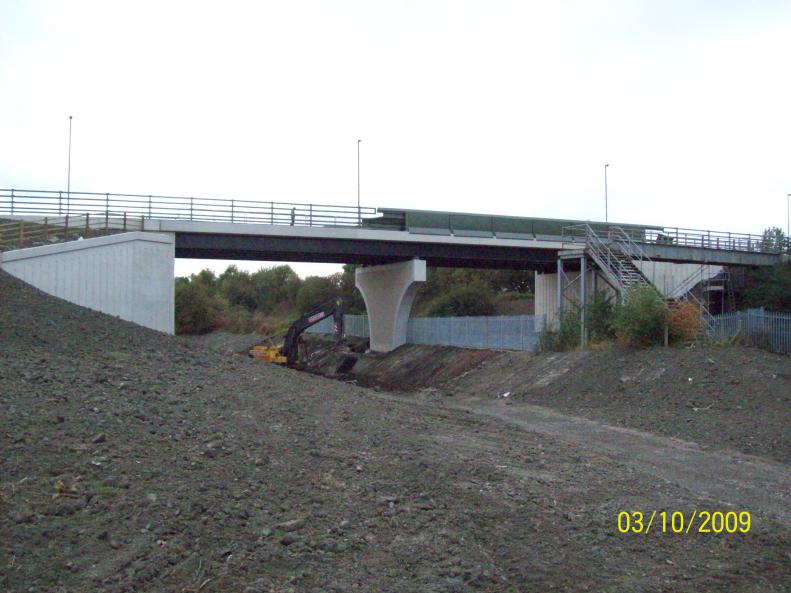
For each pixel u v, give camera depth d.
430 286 85.12
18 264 28.34
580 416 25.89
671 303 34.91
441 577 7.92
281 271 106.38
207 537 7.94
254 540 8.18
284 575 7.48
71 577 6.58
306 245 41.31
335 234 40.94
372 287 55.44
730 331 34.66
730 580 8.70
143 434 11.16
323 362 53.03
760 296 47.59
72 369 15.34
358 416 17.08
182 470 9.84
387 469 12.02
